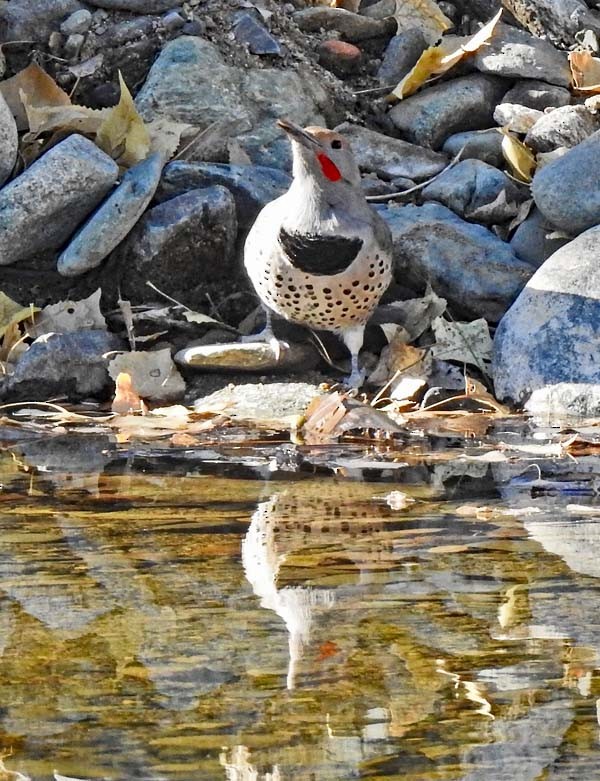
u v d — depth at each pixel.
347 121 12.66
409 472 7.68
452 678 4.25
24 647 4.57
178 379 10.10
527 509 6.68
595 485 7.30
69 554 5.80
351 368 10.41
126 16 12.55
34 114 11.34
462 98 12.48
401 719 3.94
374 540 6.03
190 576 5.44
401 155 12.18
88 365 10.13
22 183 10.63
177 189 11.23
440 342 10.43
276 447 8.44
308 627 4.71
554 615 4.88
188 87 11.95
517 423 9.32
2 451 8.33
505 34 13.09
